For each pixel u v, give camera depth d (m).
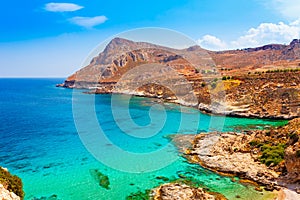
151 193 30.61
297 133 39.84
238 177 34.75
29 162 42.56
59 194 31.09
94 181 34.28
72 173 37.22
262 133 51.19
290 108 79.25
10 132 64.94
